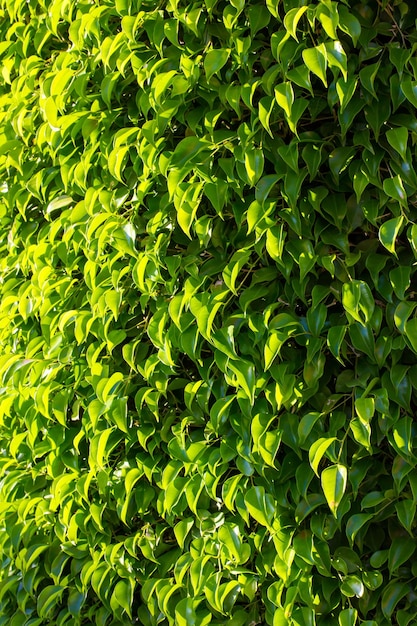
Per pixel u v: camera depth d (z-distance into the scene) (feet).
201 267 5.43
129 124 5.85
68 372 6.15
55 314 6.23
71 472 6.18
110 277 5.72
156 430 5.71
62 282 6.08
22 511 6.19
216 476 5.26
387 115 4.82
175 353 5.46
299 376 5.16
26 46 6.59
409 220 4.86
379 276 4.99
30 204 6.82
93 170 5.93
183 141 5.21
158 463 5.73
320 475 5.15
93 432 5.74
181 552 5.65
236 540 5.19
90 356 5.76
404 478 4.82
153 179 5.57
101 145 5.78
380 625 5.00
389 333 4.95
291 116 4.74
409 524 4.70
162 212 5.45
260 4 5.08
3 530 6.55
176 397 5.81
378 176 4.84
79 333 5.79
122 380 5.67
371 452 4.70
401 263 4.98
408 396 4.84
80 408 6.38
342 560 5.02
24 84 6.58
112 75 5.57
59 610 6.32
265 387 5.10
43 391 5.95
